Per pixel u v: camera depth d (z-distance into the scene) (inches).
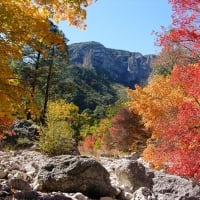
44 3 370.3
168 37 393.7
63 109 1658.5
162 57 441.1
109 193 374.6
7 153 594.2
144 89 660.1
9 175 390.9
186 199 357.7
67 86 1690.5
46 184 367.9
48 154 666.2
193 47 387.2
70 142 687.1
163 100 556.7
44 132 685.3
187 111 370.3
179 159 373.7
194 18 382.0
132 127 1284.4
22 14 336.8
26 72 1401.3
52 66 1481.3
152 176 387.9
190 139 362.9
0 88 343.0
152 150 482.0
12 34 334.6
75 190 370.3
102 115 2906.0
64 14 382.3
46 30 346.6
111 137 1398.9
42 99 1576.0
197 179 385.4
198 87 372.8
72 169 372.2
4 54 337.4
